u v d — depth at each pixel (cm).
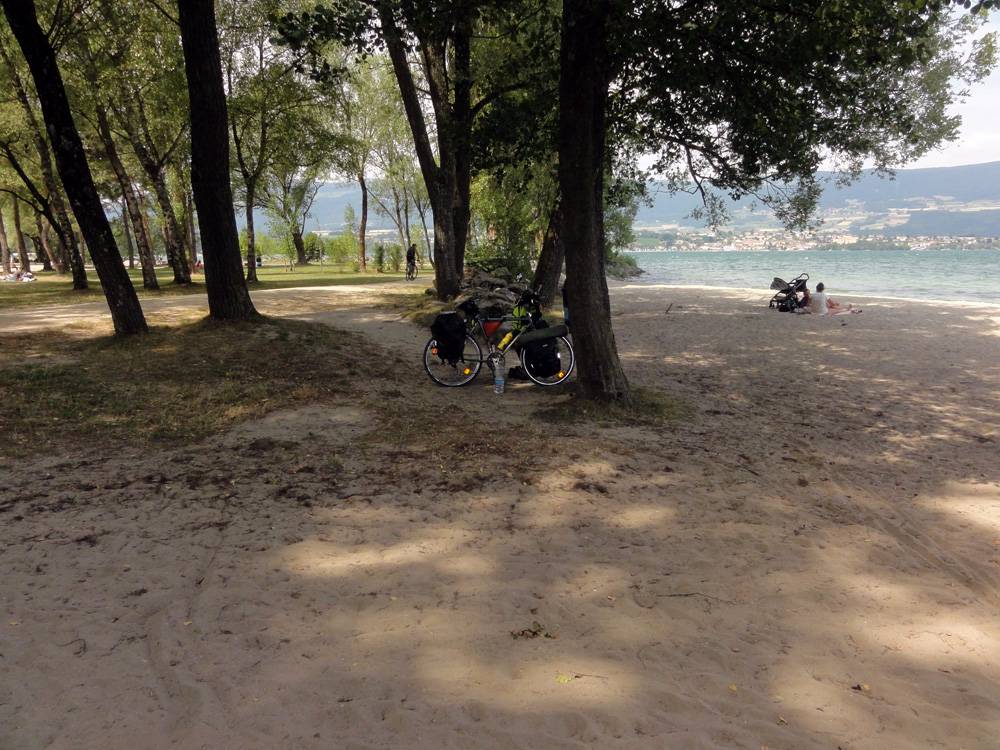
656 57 727
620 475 602
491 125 1038
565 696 289
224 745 251
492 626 349
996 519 534
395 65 1641
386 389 908
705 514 521
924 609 383
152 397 801
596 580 406
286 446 651
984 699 295
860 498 577
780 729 270
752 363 1265
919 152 1226
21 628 329
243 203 3241
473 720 271
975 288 3375
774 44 728
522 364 965
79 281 2322
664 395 948
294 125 2533
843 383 1095
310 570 407
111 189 3366
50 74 996
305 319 1477
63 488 521
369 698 284
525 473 597
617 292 2795
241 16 2248
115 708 271
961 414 896
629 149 1348
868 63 709
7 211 5084
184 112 2208
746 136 997
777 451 714
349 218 5125
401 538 459
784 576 418
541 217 2519
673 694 291
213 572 399
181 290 2281
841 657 329
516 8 810
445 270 1775
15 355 991
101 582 381
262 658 313
